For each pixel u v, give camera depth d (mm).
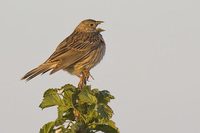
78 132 8797
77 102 9078
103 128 8828
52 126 8812
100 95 9094
